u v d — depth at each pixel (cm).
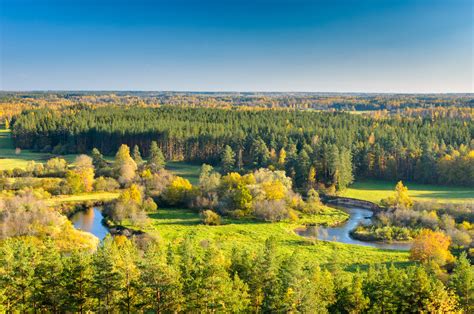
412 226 9825
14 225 7881
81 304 4762
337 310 4969
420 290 4919
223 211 10838
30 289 4647
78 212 10888
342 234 9762
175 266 5112
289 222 10525
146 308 4884
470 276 5078
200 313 4691
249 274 5172
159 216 10644
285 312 4544
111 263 4747
